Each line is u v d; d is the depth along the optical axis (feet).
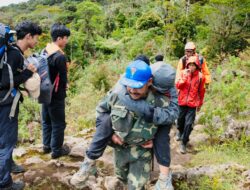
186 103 15.56
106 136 10.36
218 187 12.18
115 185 11.98
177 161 15.55
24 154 14.84
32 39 11.38
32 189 12.26
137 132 9.64
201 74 15.56
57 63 12.66
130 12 105.91
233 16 53.83
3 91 10.37
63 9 134.62
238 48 50.19
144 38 59.36
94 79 31.22
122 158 10.43
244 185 12.32
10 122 10.69
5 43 10.12
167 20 69.36
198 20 66.49
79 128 22.43
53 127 13.83
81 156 14.42
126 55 54.49
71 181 11.28
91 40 66.59
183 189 12.43
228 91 22.85
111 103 9.58
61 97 13.34
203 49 52.06
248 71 29.89
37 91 11.03
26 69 10.80
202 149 16.76
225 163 14.20
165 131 10.12
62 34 12.94
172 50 53.31
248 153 16.11
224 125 19.08
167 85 9.32
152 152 10.52
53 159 14.24
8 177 10.93
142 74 8.83
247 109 20.86
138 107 9.20
